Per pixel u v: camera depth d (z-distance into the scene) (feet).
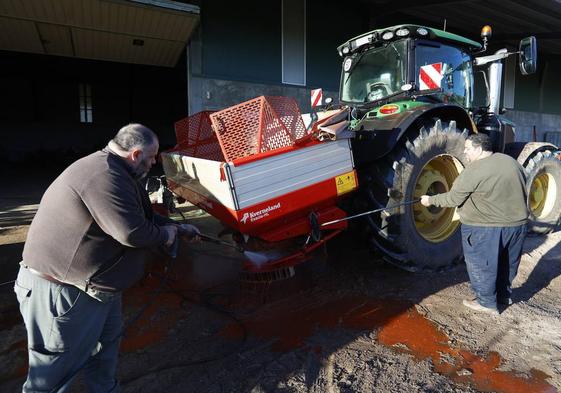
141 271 6.07
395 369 7.29
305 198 8.73
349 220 11.28
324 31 31.12
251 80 27.78
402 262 11.01
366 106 12.89
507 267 9.71
